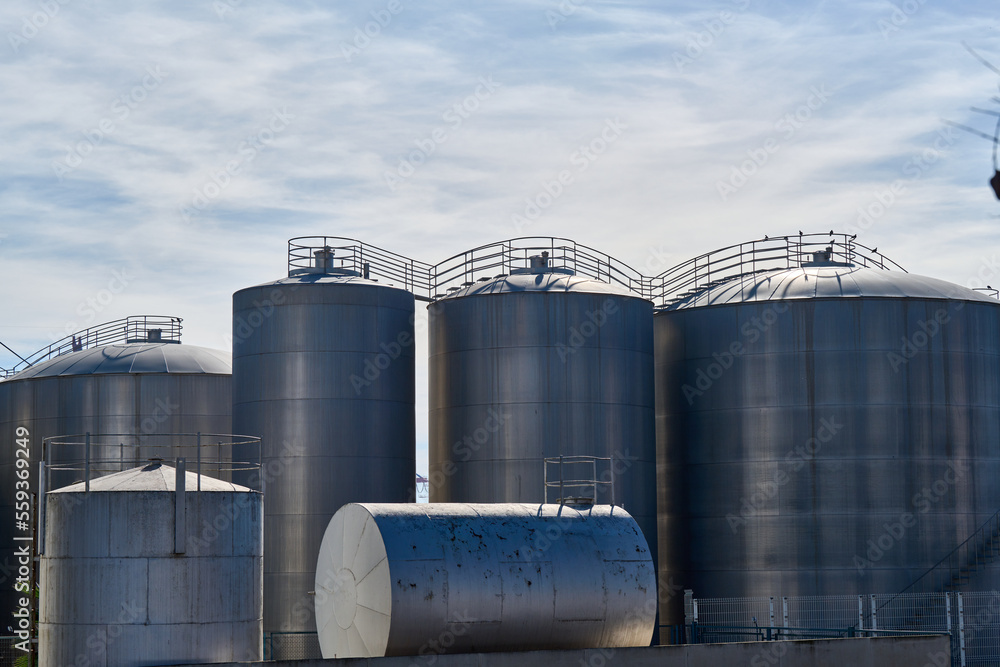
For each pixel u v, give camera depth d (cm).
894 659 3484
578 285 4669
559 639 3125
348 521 3178
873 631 3991
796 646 3381
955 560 4578
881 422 4612
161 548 2895
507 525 3181
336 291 4638
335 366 4597
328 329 4609
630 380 4647
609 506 3409
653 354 4838
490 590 3030
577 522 3275
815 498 4616
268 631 4450
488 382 4584
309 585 4475
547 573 3112
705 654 3266
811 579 4584
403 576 2959
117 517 2888
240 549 3003
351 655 3119
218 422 5441
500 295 4606
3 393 5644
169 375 5388
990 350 4778
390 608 2931
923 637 3522
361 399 4616
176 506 2916
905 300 4681
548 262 4931
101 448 5312
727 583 4747
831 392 4647
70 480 5325
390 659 2961
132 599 2867
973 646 4500
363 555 3088
